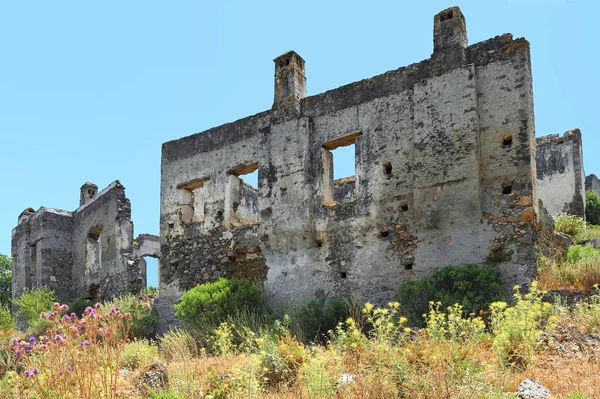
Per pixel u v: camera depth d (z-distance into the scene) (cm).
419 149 1337
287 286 1501
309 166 1530
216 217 1697
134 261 2031
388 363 765
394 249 1348
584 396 662
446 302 1145
